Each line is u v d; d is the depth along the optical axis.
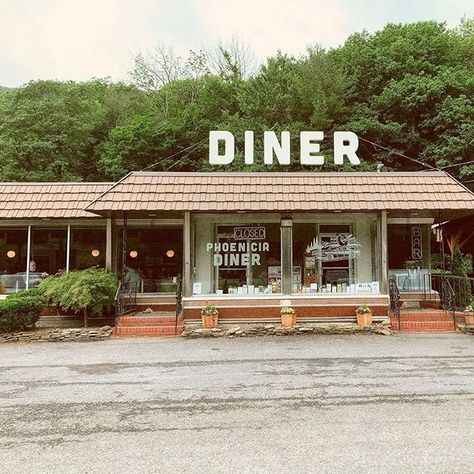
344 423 6.60
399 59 36.59
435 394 7.95
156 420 6.86
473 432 6.19
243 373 9.61
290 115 33.97
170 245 17.67
